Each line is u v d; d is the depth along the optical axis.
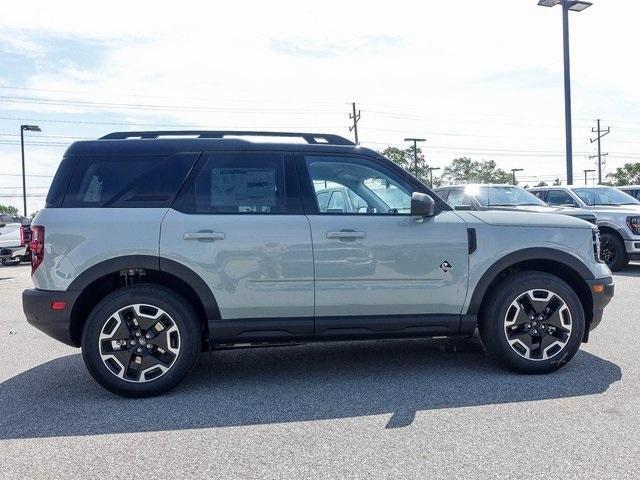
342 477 3.05
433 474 3.06
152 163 4.68
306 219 4.65
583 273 4.93
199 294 4.53
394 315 4.76
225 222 4.56
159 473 3.15
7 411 4.21
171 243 4.49
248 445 3.51
